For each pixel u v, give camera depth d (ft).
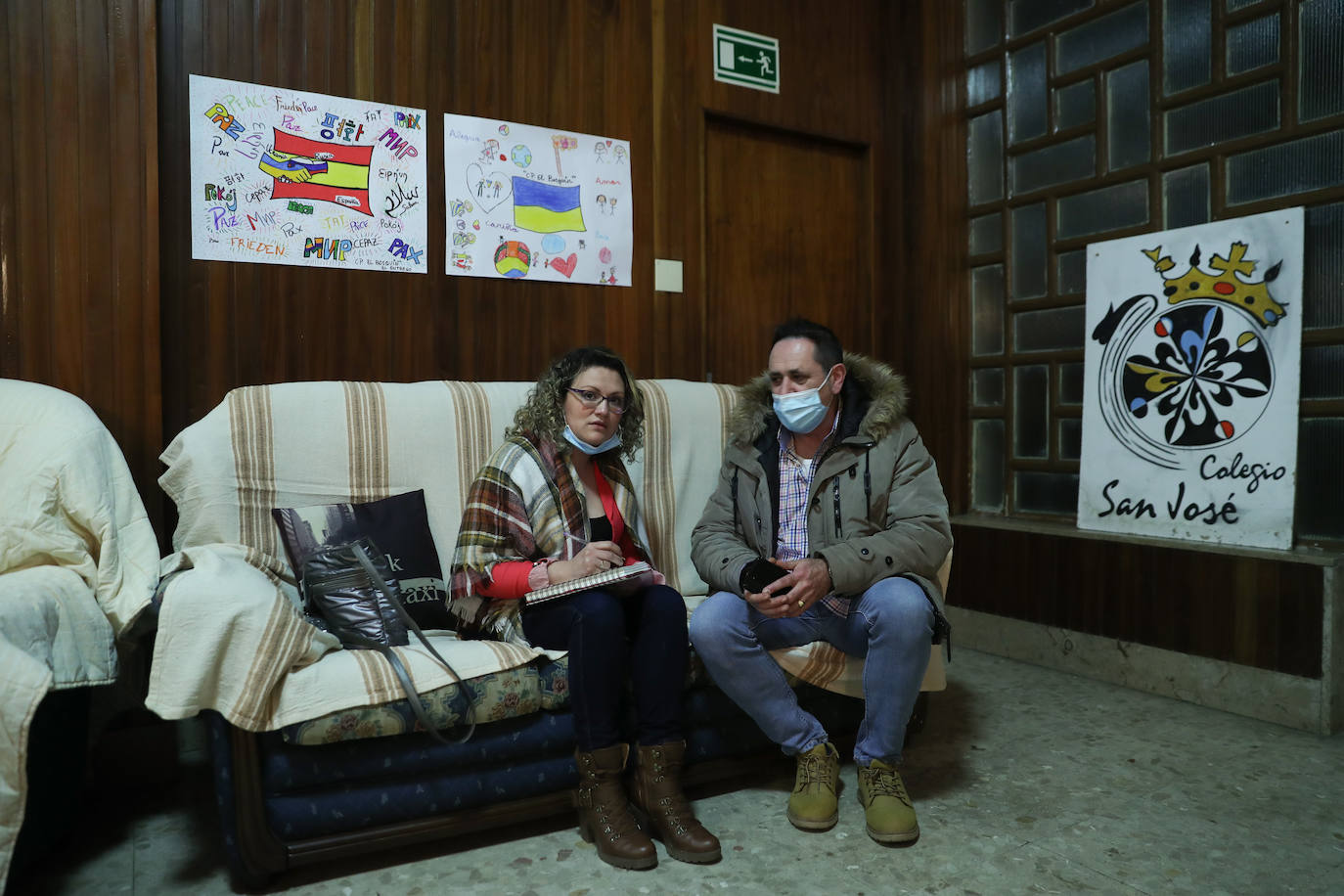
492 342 8.20
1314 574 7.23
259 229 7.11
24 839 4.84
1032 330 10.15
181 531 5.94
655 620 5.45
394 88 7.66
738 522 6.62
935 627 5.82
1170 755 6.79
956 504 10.82
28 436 5.31
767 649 5.95
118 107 6.34
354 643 5.39
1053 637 9.29
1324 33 7.52
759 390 6.65
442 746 5.09
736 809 5.93
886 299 10.89
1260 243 7.87
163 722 6.57
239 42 7.00
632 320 8.96
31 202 6.13
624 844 5.08
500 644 5.42
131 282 6.42
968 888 4.82
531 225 8.34
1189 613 8.09
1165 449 8.55
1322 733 7.22
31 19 6.10
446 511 6.68
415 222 7.77
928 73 10.69
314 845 4.86
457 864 5.16
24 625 4.38
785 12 9.98
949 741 7.11
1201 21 8.45
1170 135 8.74
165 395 6.79
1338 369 7.48
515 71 8.24
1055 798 6.00
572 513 5.82
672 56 9.17
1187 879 4.90
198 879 4.99
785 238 10.25
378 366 7.65
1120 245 9.04
